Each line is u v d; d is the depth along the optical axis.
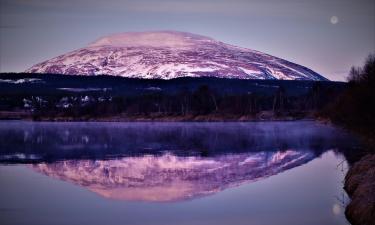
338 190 44.50
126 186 50.53
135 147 95.00
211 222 35.03
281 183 49.56
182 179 54.69
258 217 35.94
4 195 45.41
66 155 81.12
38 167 65.31
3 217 36.81
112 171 61.72
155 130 154.00
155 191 47.28
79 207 40.28
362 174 41.97
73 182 53.09
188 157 76.69
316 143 93.88
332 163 64.31
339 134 114.81
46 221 35.62
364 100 76.62
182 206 40.41
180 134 131.88
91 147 95.62
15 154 82.56
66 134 137.12
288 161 68.38
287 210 37.66
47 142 108.62
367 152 71.50
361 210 31.80
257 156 76.19
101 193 46.47
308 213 36.38
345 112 92.81
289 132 129.12
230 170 61.00
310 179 51.31
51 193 46.50
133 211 38.81
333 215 35.41
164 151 86.50
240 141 105.06
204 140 110.31
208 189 47.81
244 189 47.03
